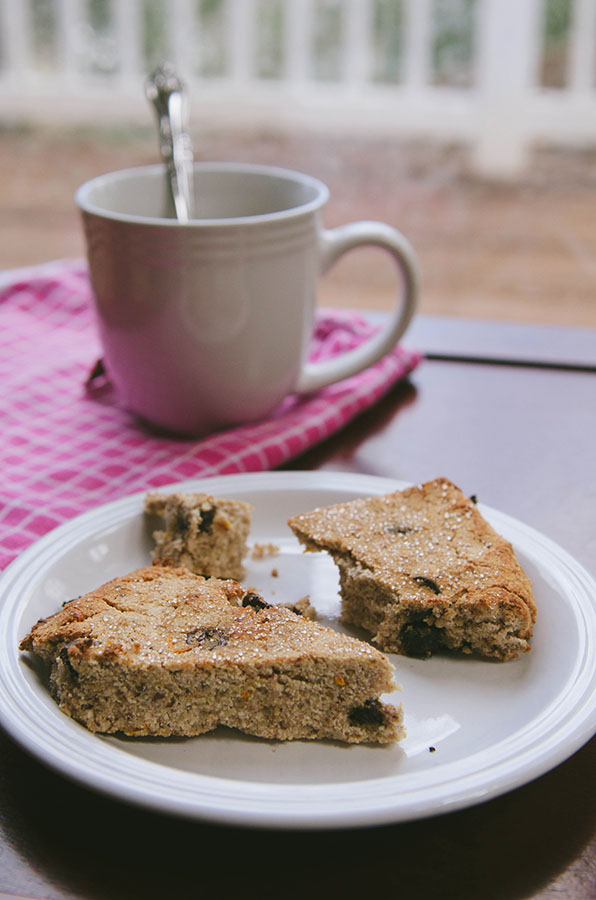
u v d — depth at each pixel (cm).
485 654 45
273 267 54
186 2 133
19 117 141
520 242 119
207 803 38
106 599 44
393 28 135
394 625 45
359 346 63
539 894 38
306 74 139
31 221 120
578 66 132
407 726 42
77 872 38
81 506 52
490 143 138
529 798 40
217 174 60
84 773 38
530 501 53
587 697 42
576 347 67
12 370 63
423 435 58
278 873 38
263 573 49
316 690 42
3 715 40
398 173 136
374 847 39
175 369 55
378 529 48
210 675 42
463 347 67
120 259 54
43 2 135
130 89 138
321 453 57
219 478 52
